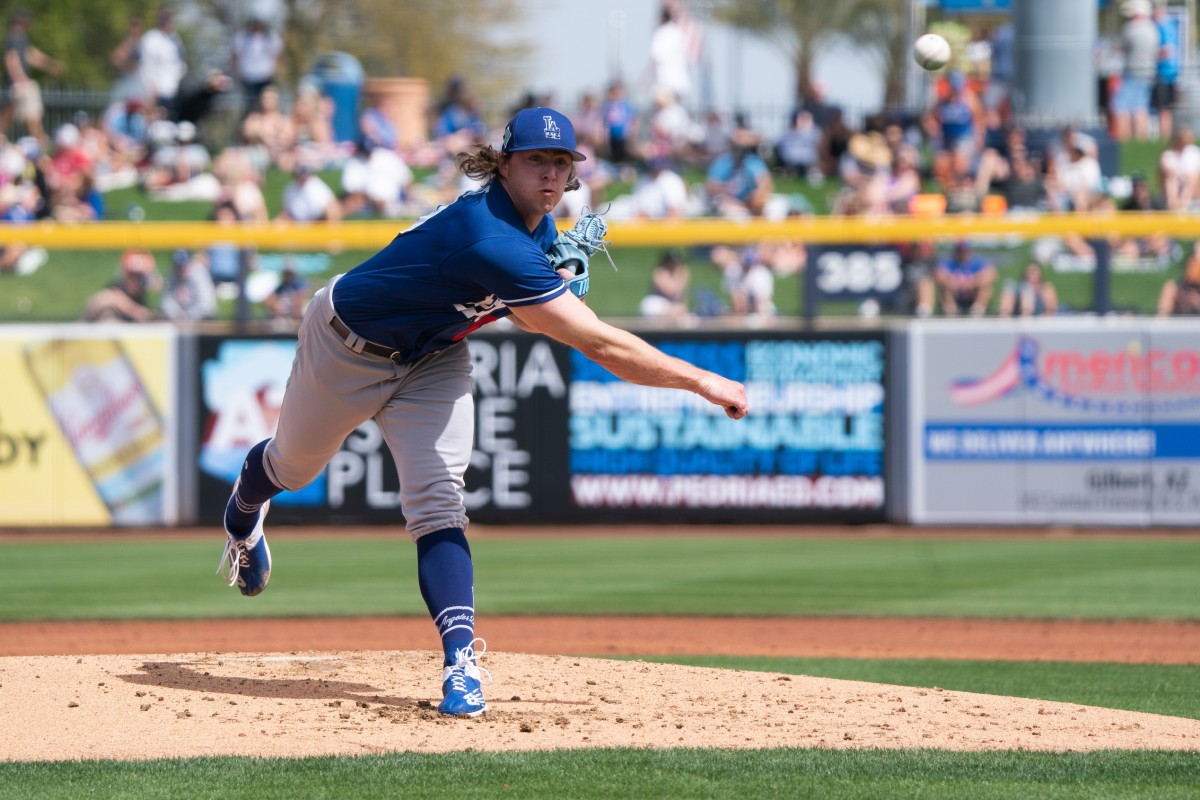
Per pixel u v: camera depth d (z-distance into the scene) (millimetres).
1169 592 36469
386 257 16547
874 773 15102
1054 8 70938
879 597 35750
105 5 131375
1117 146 69250
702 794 14211
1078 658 27172
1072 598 35500
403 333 16766
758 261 51750
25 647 28422
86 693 18750
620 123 73312
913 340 50125
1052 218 49875
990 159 64562
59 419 50531
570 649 28266
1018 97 72125
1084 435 49625
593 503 50906
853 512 50344
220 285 51625
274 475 18531
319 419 17484
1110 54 82875
